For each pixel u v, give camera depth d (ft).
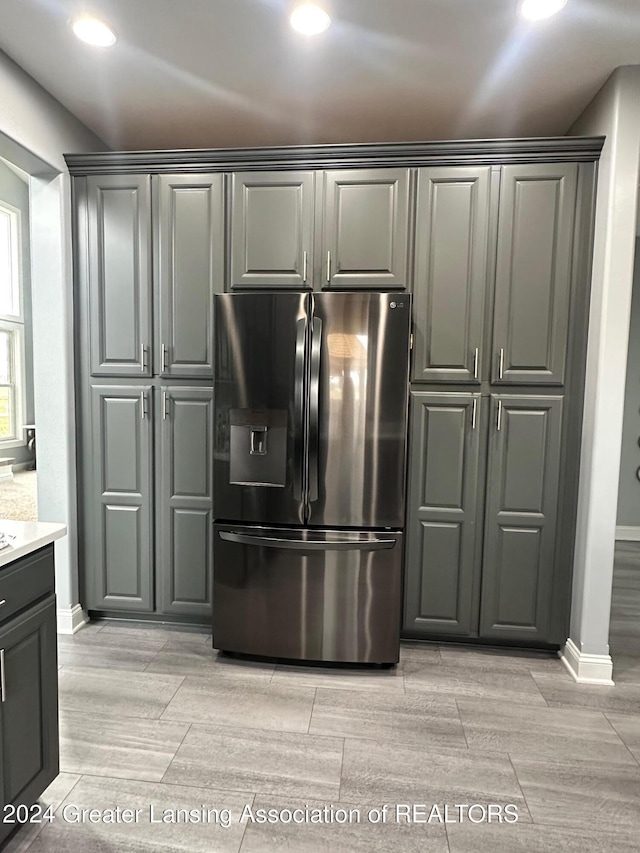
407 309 6.97
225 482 7.48
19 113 6.98
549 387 7.50
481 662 7.73
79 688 6.86
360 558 7.22
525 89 7.30
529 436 7.58
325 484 7.27
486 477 7.73
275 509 7.36
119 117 8.32
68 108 8.03
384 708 6.55
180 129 8.74
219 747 5.76
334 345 7.09
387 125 8.52
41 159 7.47
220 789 5.16
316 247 7.63
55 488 8.31
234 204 7.71
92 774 5.32
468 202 7.38
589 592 7.25
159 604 8.51
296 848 4.53
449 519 7.82
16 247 21.13
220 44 6.39
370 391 7.11
